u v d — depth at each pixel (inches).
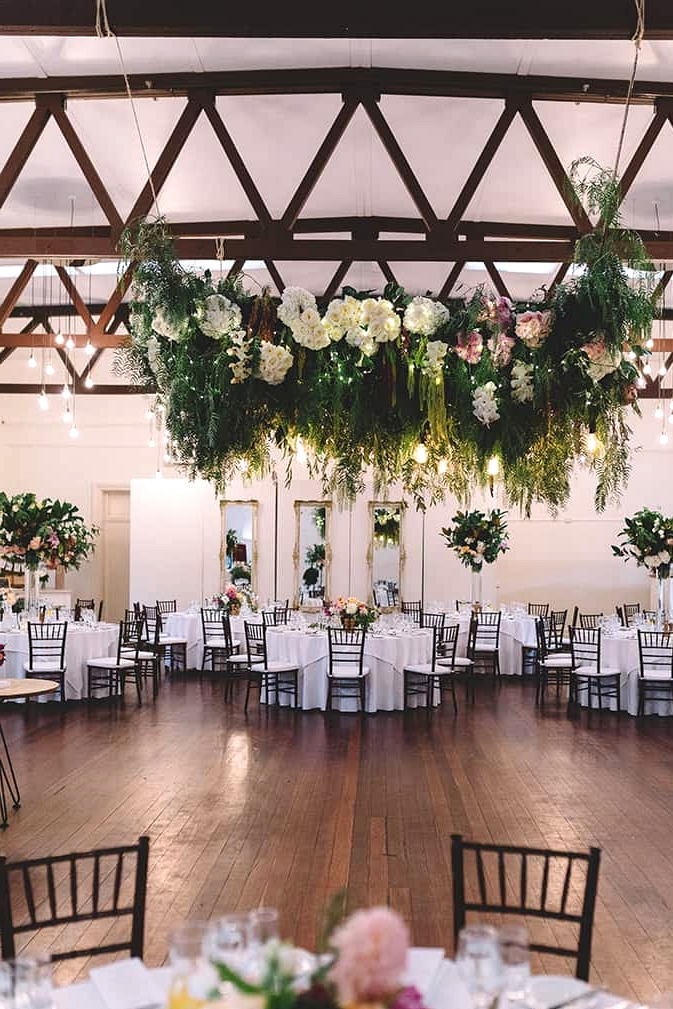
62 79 340.5
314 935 160.9
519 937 70.3
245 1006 58.0
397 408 143.6
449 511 600.1
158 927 165.3
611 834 224.1
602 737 344.5
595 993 80.8
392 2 239.8
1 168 397.4
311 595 597.6
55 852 206.5
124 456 685.9
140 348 149.2
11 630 411.8
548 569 675.4
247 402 140.9
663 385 638.5
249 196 353.7
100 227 473.4
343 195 462.6
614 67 333.4
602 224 142.3
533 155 398.6
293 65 343.0
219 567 599.8
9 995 66.9
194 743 326.6
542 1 238.5
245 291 148.5
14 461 687.1
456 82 345.7
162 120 364.8
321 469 154.3
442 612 535.5
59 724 360.8
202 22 239.3
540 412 142.6
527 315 138.4
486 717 386.0
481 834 222.8
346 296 146.3
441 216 485.1
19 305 621.6
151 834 219.8
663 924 169.6
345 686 393.1
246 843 213.6
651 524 418.3
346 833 222.1
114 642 438.0
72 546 424.5
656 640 399.9
